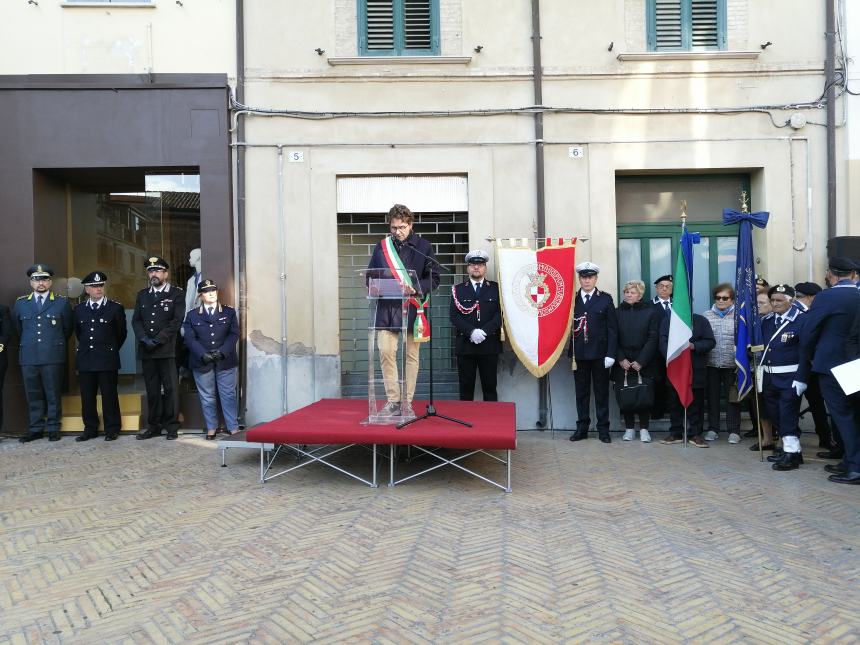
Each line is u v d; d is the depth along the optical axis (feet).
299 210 24.16
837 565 11.32
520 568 11.19
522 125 24.12
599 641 8.75
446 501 15.15
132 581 10.81
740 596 10.11
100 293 23.00
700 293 25.07
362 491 16.07
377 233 24.85
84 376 22.70
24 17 23.86
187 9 24.03
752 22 23.97
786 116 23.89
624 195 25.14
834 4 23.72
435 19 24.22
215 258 23.77
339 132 24.20
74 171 24.44
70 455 20.27
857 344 16.44
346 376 24.73
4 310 22.79
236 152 24.03
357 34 24.22
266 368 24.04
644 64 24.00
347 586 10.51
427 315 17.37
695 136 23.98
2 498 15.70
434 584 10.55
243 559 11.69
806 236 23.80
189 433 23.73
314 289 24.11
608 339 21.43
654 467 18.34
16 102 23.72
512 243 22.80
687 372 20.85
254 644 8.73
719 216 25.05
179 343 23.15
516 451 20.51
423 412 18.43
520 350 22.35
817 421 20.61
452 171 24.16
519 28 24.18
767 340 19.35
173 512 14.48
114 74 23.91
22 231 23.79
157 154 23.82
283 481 17.11
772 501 15.07
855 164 23.65
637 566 11.28
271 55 24.07
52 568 11.42
